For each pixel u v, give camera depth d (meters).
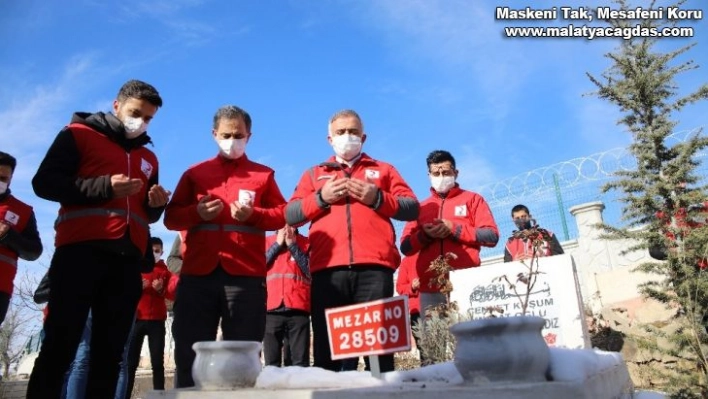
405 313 2.26
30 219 4.98
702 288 3.93
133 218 3.08
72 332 2.70
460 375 2.14
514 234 4.26
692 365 4.04
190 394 2.27
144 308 5.88
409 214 3.66
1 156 4.75
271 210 3.60
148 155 3.43
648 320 6.00
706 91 4.51
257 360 2.48
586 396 1.68
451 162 5.14
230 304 3.25
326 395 1.96
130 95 3.21
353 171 3.81
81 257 2.81
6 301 4.69
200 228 3.37
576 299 3.98
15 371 15.12
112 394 2.90
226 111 3.76
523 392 1.70
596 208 9.27
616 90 4.84
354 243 3.41
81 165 3.05
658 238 4.38
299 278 5.55
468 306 4.36
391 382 2.22
